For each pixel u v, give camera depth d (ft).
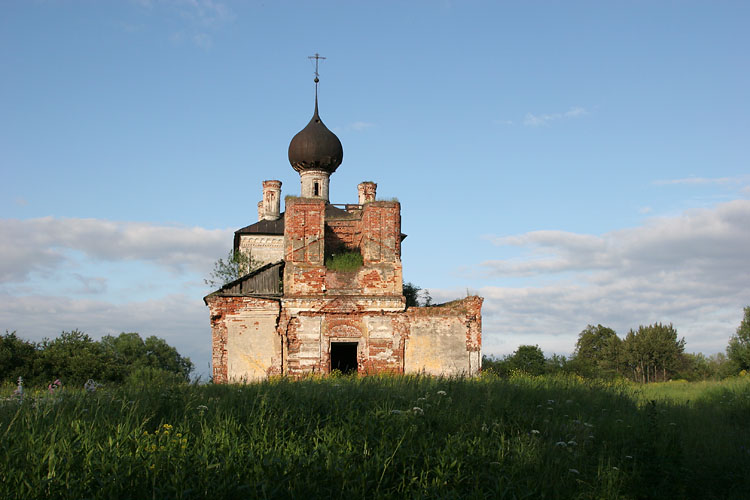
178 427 40.11
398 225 100.78
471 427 44.83
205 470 33.06
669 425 50.06
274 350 95.61
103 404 45.19
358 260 103.19
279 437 39.86
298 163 152.97
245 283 100.07
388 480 34.81
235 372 94.68
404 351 96.99
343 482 33.45
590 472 38.99
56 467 32.42
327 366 95.66
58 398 47.21
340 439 39.55
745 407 63.98
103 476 31.63
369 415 44.21
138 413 42.32
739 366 185.06
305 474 33.83
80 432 37.29
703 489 37.91
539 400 58.65
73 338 155.63
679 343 232.53
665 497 36.32
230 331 95.91
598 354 262.26
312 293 97.19
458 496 33.78
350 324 97.14
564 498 35.24
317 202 99.40
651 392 80.23
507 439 43.52
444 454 38.29
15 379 130.93
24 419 38.78
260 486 32.07
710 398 74.33
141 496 30.60
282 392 51.44
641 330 236.02
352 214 116.78
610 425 49.19
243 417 43.73
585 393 65.05
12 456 33.09
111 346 278.05
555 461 39.11
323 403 48.08
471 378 77.15
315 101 155.53
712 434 49.37
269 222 155.84
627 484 37.40
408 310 98.12
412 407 47.52
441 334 97.96
